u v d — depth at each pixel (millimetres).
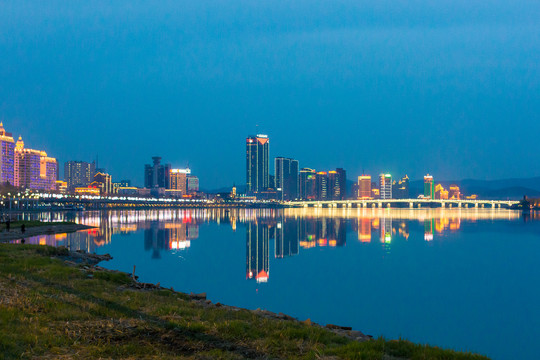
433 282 61844
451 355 15289
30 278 26281
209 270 66875
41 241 84688
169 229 152750
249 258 85062
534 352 33312
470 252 96250
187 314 20062
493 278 65250
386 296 52281
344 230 164625
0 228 99438
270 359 14219
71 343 14812
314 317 42000
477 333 38219
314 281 61531
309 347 15766
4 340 14047
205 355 14219
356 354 14703
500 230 160750
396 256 90000
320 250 101000
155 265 67812
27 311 18234
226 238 127062
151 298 23875
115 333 16234
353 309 45656
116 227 152625
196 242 112438
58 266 31844
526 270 72625
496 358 32156
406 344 16406
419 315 43906
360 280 62781
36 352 13617
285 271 70250
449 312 45250
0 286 22828
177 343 15406
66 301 20641
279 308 44938
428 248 104188
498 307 47562
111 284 27750
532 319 42812
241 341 16016
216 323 18203
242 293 51344
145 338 15836
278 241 122188
